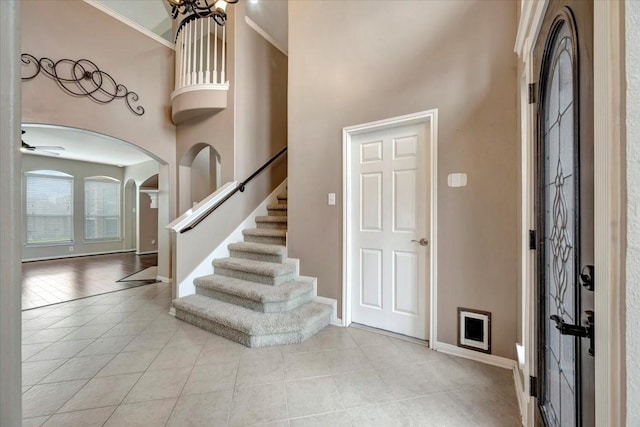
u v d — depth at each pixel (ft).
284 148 14.73
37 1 10.56
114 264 20.65
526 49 5.01
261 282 9.67
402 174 8.21
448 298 7.23
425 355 7.11
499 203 6.61
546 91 4.02
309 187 9.79
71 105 11.41
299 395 5.63
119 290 13.32
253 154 13.23
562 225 3.39
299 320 8.00
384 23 8.30
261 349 7.45
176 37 13.48
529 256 4.78
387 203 8.46
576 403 2.68
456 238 7.13
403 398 5.53
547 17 3.72
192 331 8.58
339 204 9.14
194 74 12.69
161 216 15.07
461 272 7.06
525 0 4.78
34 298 12.03
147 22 17.56
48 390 5.77
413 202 8.03
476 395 5.61
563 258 3.34
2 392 1.27
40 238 22.54
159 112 14.20
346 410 5.21
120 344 7.75
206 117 13.32
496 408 5.26
